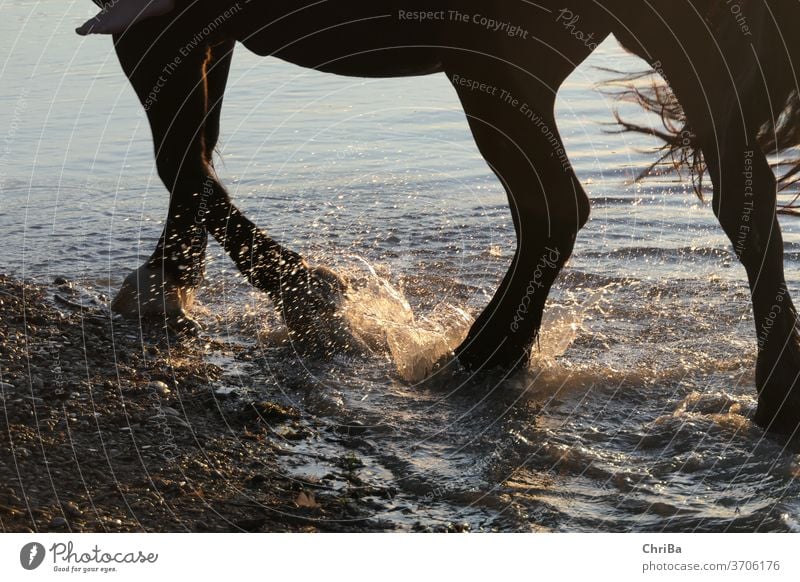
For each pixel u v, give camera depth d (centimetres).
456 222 677
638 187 731
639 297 558
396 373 480
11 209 710
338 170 779
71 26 1319
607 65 1027
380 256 620
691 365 474
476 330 467
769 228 375
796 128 386
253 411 439
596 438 412
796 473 374
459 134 866
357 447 413
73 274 602
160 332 522
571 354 491
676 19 373
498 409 438
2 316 528
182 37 484
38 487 366
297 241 643
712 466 384
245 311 555
